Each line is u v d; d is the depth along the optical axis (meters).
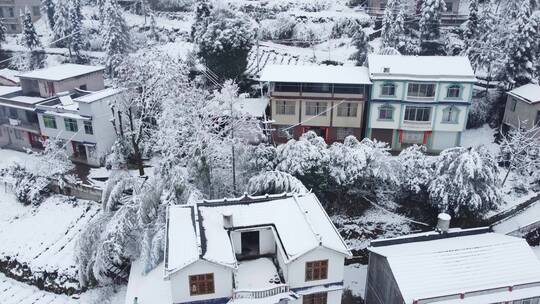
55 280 35.38
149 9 77.56
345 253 25.39
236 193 37.38
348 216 38.50
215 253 25.16
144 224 33.19
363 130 47.09
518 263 27.25
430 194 35.75
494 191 35.19
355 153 36.03
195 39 59.62
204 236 26.70
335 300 26.88
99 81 57.22
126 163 45.31
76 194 43.53
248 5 74.06
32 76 52.34
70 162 46.06
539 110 44.00
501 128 48.25
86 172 45.91
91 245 33.78
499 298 25.38
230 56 52.75
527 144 41.44
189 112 38.59
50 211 42.38
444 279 26.00
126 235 33.03
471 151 35.19
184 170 35.41
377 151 36.66
